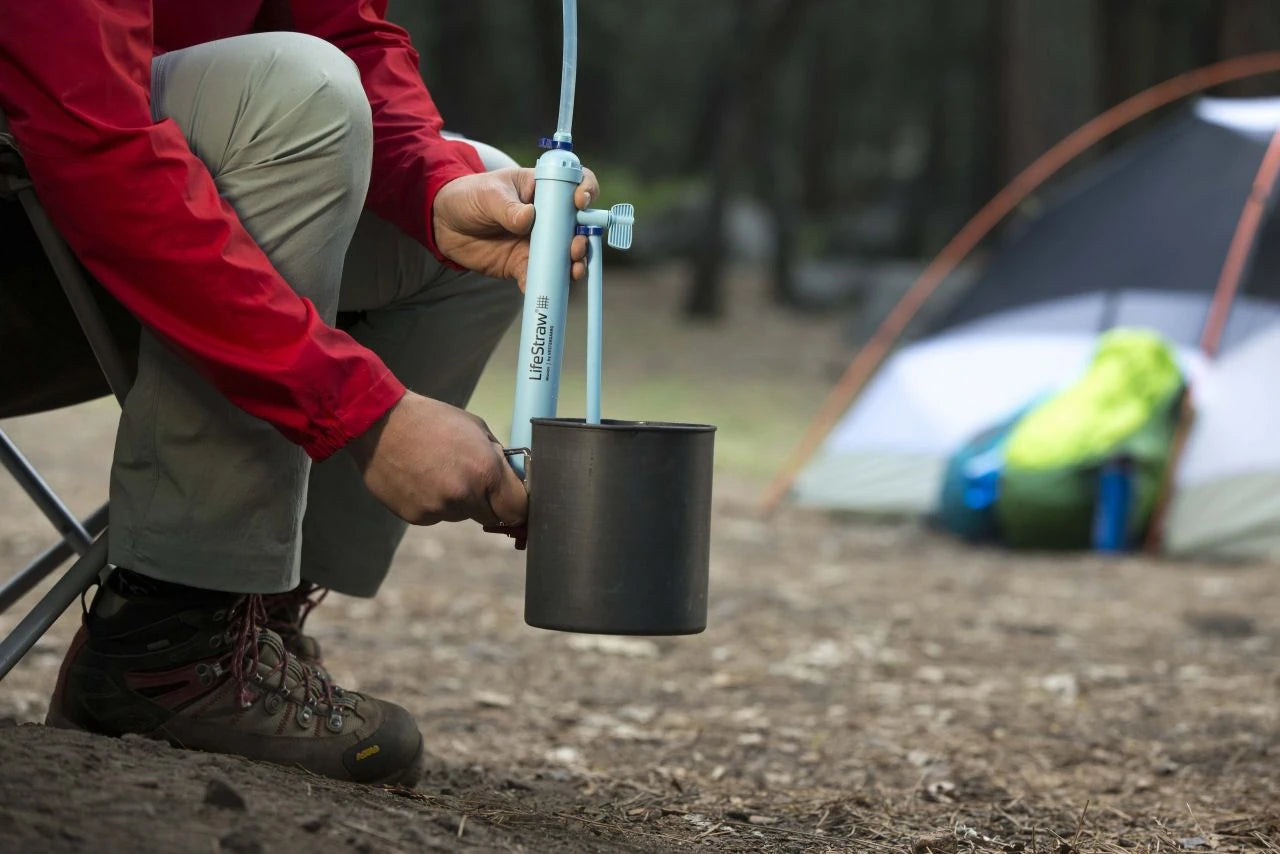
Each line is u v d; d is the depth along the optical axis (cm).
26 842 141
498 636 463
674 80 3516
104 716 208
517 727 351
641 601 178
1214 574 663
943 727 370
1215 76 845
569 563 178
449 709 364
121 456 193
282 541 198
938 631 511
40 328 205
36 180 175
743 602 545
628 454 177
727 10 3173
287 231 191
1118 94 2038
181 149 175
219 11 213
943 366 816
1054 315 803
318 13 225
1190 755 334
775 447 1075
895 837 248
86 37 171
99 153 171
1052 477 710
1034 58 1479
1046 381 782
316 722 216
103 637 208
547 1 2272
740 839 238
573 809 249
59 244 183
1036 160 1483
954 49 3014
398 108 220
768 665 448
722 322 1888
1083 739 356
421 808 202
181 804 162
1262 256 750
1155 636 516
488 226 204
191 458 190
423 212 209
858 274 2162
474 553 614
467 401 254
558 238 192
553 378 194
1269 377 719
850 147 3934
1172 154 809
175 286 173
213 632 209
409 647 438
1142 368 728
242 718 210
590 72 2981
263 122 189
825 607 545
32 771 162
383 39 228
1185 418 722
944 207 3388
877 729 366
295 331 175
